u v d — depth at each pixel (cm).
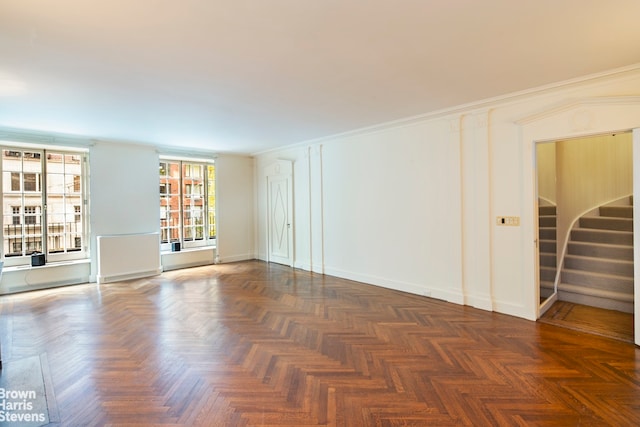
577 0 188
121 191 590
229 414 208
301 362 274
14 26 204
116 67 269
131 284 546
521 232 371
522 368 260
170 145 634
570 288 428
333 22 208
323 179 604
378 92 340
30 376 254
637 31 224
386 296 462
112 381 247
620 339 310
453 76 300
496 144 387
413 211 470
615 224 467
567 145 495
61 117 416
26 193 522
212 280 569
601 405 213
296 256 675
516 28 218
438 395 226
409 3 189
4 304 436
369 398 223
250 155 770
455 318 372
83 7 186
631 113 293
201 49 241
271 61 264
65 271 540
